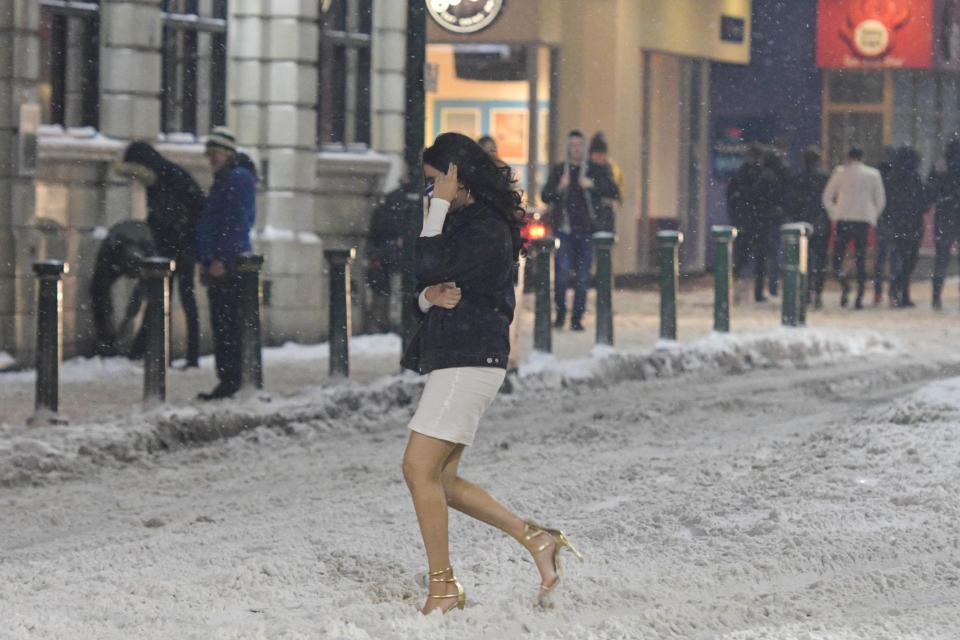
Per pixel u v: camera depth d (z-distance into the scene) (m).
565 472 25.84
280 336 45.62
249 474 26.47
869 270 85.06
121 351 40.62
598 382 38.34
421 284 16.08
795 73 89.88
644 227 81.12
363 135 49.47
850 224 63.47
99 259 39.81
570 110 77.06
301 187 46.19
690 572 18.14
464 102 77.06
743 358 43.06
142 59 41.62
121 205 40.81
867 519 20.89
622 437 30.06
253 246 45.72
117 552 19.88
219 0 45.09
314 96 46.50
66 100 40.59
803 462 25.00
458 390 15.98
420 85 36.59
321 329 46.72
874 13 88.62
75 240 40.09
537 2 75.25
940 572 18.16
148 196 39.69
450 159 15.96
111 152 40.44
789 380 40.22
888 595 17.20
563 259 52.91
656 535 20.25
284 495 24.38
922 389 29.06
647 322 55.81
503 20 75.62
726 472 24.88
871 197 63.38
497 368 16.08
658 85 82.19
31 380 36.41
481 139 36.22
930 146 90.81
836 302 68.00
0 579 18.08
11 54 37.22
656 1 79.75
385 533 20.94
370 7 49.44
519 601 16.62
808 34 89.75
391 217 47.94
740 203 64.00
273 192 45.91
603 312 40.75
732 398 36.00
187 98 44.28
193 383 36.97
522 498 23.28
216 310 33.81
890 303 65.25
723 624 15.91
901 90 90.19
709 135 88.56
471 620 15.78
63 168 39.75
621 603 16.70
